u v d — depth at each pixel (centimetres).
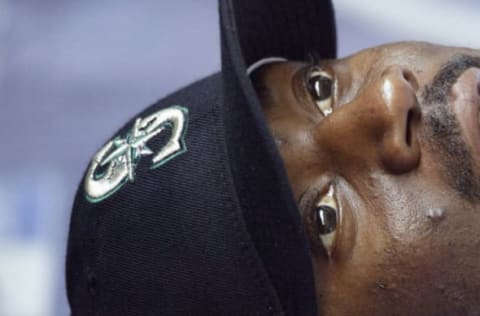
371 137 80
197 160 81
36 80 120
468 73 81
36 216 115
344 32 122
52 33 122
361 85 84
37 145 118
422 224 79
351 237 80
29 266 113
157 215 81
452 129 79
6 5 122
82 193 86
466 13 121
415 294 79
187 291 80
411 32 122
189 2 123
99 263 83
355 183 81
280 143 82
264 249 79
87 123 119
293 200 78
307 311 78
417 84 82
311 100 85
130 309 82
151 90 120
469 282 79
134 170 82
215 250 79
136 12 123
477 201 79
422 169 80
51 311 113
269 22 88
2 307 112
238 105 78
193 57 122
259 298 79
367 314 80
